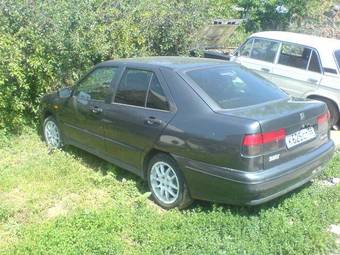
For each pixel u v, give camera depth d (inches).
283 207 198.2
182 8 393.7
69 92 259.3
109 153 233.1
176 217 191.0
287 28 626.8
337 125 350.0
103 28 328.8
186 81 199.6
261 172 175.3
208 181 183.6
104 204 207.3
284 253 166.9
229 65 222.4
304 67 355.6
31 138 299.7
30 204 208.8
